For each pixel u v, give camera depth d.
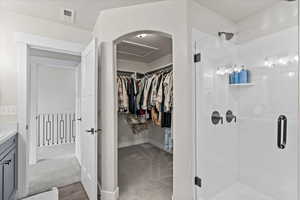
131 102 3.50
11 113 1.94
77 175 2.48
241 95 2.10
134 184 2.19
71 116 4.14
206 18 1.83
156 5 1.76
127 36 1.90
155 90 3.14
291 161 1.61
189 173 1.64
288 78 1.64
